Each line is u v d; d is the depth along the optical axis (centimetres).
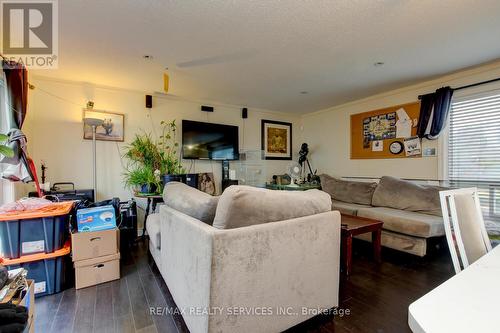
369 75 312
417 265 253
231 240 119
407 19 191
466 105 302
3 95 239
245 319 125
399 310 174
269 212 137
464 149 304
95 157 337
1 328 76
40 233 195
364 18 190
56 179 320
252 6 174
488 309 60
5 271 107
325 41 225
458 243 115
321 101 434
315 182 458
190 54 250
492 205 282
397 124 370
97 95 345
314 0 168
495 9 178
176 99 407
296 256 144
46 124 314
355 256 281
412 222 262
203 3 170
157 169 349
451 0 169
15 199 258
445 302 63
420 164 344
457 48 240
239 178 464
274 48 238
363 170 420
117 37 215
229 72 299
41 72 296
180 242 152
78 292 200
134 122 371
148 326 156
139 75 308
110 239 220
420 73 305
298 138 541
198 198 153
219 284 116
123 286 210
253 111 485
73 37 215
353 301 185
